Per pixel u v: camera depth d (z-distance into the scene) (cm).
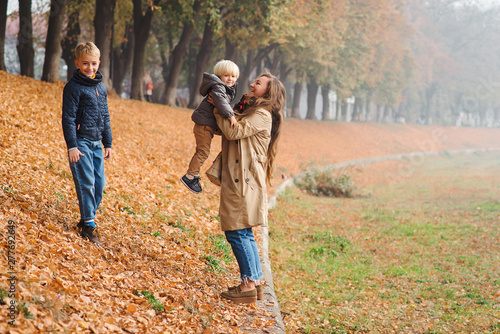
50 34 1731
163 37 3091
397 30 4534
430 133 5794
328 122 4272
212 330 352
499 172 2939
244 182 389
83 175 425
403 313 588
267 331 390
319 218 1266
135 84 2300
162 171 1035
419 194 1908
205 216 792
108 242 467
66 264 362
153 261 466
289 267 755
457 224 1239
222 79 402
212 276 500
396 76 4941
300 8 2372
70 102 405
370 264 852
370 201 1703
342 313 567
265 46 2908
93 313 304
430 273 797
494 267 825
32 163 652
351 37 3462
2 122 820
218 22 2042
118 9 2491
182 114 2238
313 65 3362
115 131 1253
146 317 340
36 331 256
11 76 1468
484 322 554
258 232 819
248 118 390
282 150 2553
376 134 4569
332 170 2100
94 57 411
